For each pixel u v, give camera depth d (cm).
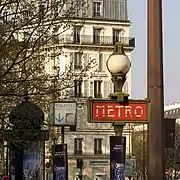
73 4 2066
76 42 7238
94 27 7612
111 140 1125
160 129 1079
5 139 1948
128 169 4200
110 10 7769
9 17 1986
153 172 1070
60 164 1311
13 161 1881
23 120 1884
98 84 7469
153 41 1081
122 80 1155
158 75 1079
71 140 7369
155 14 1083
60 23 1994
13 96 2050
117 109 1132
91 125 7438
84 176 7400
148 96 1091
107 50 7600
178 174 7181
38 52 2052
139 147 8981
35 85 2039
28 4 1967
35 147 1855
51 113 1423
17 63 1942
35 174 1842
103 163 7481
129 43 7756
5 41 1970
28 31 1980
